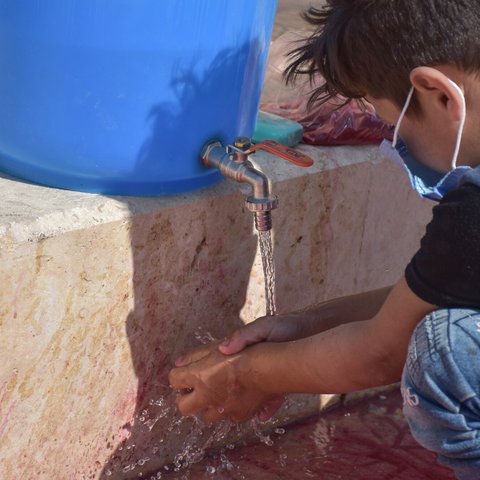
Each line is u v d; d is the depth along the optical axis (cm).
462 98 106
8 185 135
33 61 126
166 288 142
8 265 122
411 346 114
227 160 135
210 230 144
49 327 130
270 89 175
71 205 130
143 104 128
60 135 130
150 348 144
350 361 125
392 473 160
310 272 165
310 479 157
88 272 131
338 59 114
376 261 177
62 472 140
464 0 105
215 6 126
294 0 290
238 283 153
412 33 107
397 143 119
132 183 136
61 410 136
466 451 113
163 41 125
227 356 139
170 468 156
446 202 110
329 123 163
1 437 130
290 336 140
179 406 148
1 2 124
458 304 110
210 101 133
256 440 167
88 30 123
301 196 155
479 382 110
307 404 173
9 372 128
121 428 146
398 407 181
